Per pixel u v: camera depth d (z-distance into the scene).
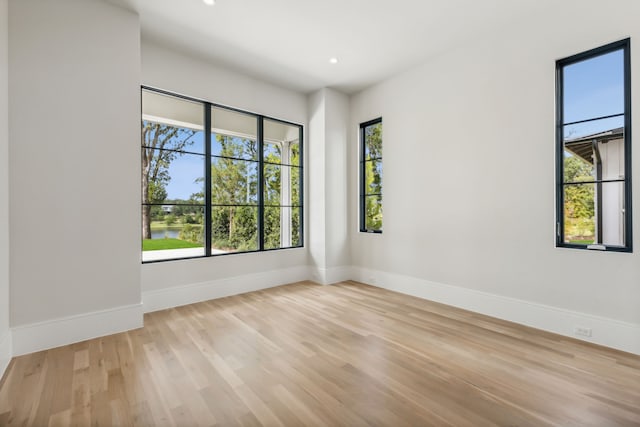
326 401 1.90
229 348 2.65
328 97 5.01
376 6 2.99
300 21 3.24
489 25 3.30
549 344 2.72
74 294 2.77
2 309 2.32
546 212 3.04
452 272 3.85
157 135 4.53
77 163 2.79
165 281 3.74
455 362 2.40
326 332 3.00
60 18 2.71
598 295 2.73
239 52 3.88
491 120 3.46
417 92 4.25
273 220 5.89
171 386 2.06
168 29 3.38
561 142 2.98
